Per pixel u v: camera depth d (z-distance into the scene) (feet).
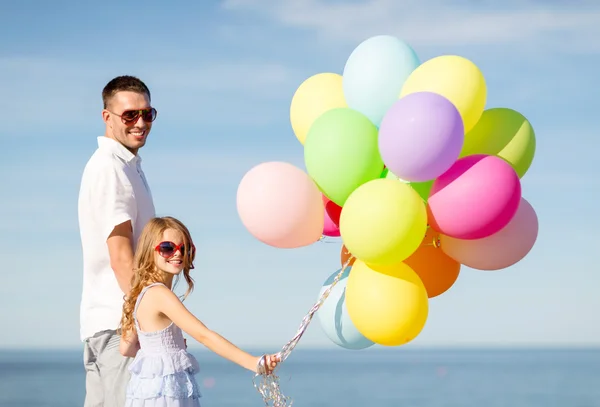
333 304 13.26
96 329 12.89
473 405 128.57
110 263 12.94
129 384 12.19
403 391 157.17
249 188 12.35
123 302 12.92
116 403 12.82
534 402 131.64
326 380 192.95
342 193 12.25
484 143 12.62
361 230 11.43
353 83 12.94
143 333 12.17
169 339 12.19
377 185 11.62
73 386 171.83
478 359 362.94
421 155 11.24
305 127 13.85
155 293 12.18
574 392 148.36
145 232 12.50
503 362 315.37
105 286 12.99
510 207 11.54
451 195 11.50
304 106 13.87
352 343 13.30
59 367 278.05
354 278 12.31
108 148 13.30
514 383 175.22
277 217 12.19
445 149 11.25
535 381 181.37
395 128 11.37
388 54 12.85
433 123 11.21
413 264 12.97
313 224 12.42
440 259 13.05
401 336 12.16
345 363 318.65
